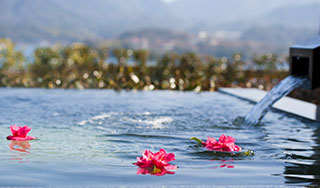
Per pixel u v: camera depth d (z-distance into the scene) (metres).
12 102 5.41
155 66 8.65
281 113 4.82
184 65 8.56
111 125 3.78
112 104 5.34
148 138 3.17
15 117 4.19
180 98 6.23
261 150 2.78
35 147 2.75
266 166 2.31
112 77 8.27
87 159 2.43
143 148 2.79
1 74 8.08
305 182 1.98
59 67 8.65
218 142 2.77
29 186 1.87
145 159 2.28
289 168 2.27
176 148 2.80
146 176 2.06
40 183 1.92
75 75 8.39
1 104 5.21
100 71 8.58
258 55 8.89
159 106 5.23
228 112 4.78
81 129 3.54
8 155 2.49
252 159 2.50
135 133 3.38
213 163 2.37
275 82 8.26
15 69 8.87
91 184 1.91
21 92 6.71
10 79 8.29
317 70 4.20
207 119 4.23
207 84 8.20
